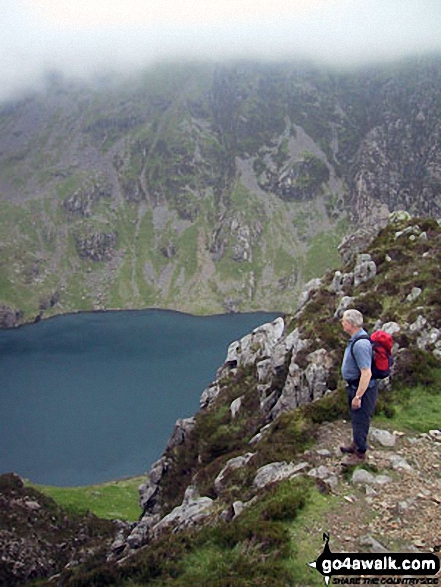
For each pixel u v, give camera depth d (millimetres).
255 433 53125
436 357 35219
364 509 17625
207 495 33531
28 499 89875
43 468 148125
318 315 59906
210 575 17656
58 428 178375
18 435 173500
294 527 17297
